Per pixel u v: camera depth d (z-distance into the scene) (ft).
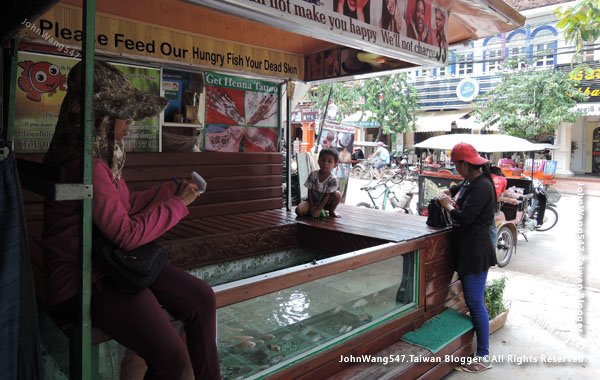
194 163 14.20
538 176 37.76
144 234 5.14
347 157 30.25
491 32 13.37
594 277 20.04
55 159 5.30
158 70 13.47
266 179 16.48
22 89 10.94
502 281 14.74
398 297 11.84
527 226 26.68
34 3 6.31
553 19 51.72
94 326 5.20
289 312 10.37
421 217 15.76
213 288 6.67
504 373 11.55
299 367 8.20
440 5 11.94
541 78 47.42
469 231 11.89
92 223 4.96
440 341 10.66
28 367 5.15
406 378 9.41
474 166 11.96
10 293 4.77
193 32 13.43
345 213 16.51
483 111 54.19
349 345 9.29
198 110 14.78
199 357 6.00
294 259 14.37
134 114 5.39
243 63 15.01
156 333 5.19
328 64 16.22
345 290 12.01
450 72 61.82
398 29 10.78
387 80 57.21
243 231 12.87
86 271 4.94
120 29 11.89
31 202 10.74
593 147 68.64
